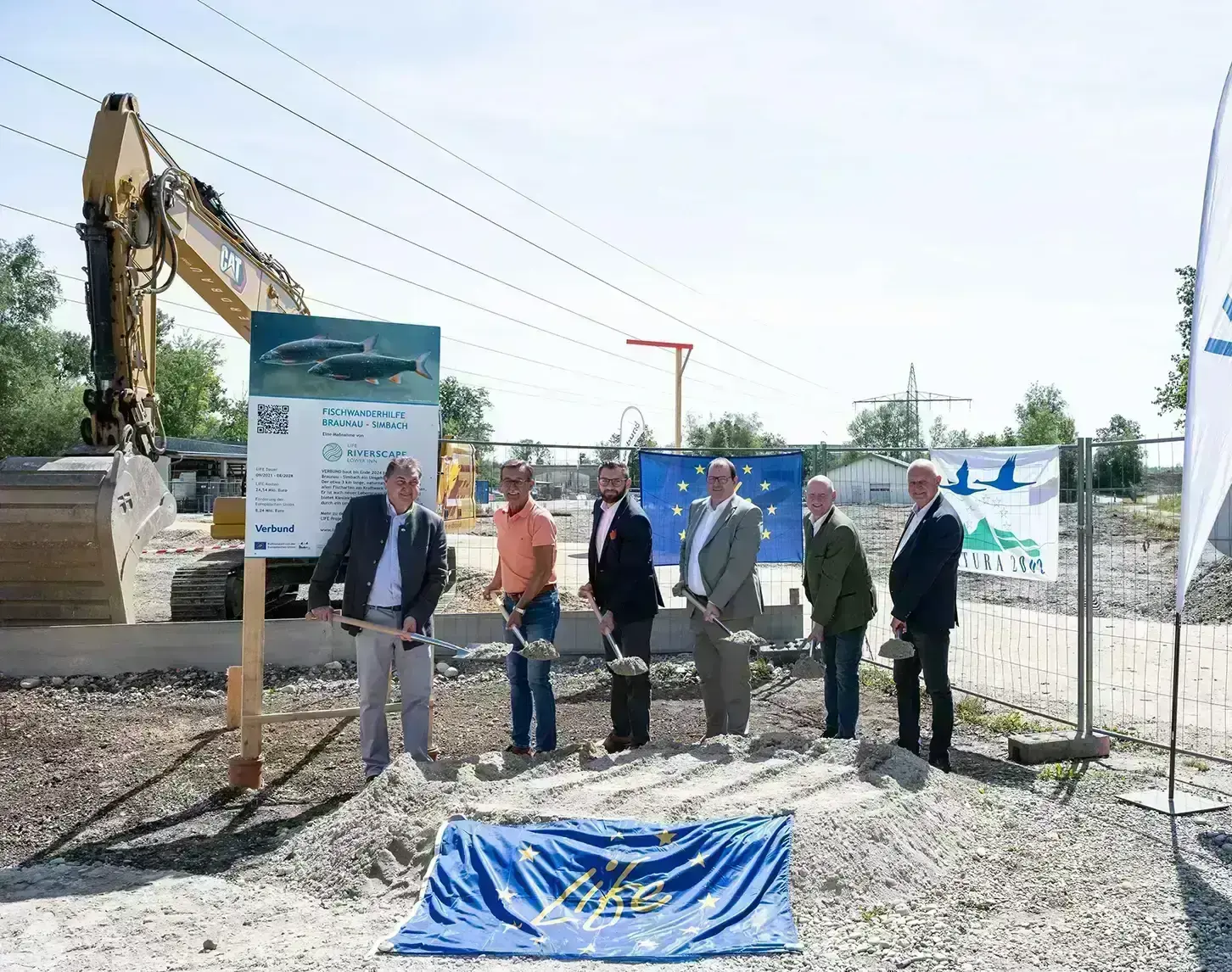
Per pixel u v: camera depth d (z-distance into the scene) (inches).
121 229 387.2
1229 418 213.8
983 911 170.1
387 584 246.7
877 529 553.0
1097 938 158.9
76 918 171.8
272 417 253.6
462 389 3083.2
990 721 309.4
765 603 481.1
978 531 318.0
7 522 375.2
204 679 360.8
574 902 169.2
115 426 402.9
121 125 388.8
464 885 173.5
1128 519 664.4
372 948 155.9
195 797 244.2
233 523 441.1
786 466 412.8
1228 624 481.1
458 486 533.6
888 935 159.8
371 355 260.7
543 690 255.4
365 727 248.7
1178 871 186.9
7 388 1685.5
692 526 276.1
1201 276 209.3
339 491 258.1
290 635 376.8
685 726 307.7
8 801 241.4
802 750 240.5
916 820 197.2
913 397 2770.7
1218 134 206.8
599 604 267.7
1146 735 292.5
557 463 469.7
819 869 175.6
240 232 466.0
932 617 249.6
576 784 218.4
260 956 154.3
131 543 397.7
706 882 171.2
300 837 206.1
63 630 363.3
